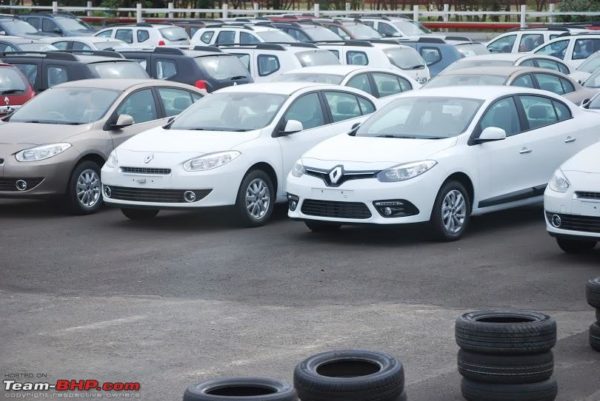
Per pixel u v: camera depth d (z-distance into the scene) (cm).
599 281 1466
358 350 1173
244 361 1452
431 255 2166
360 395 1095
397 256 2156
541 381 1245
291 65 4528
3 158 2616
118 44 5716
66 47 5600
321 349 1505
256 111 2589
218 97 2672
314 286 1902
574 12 7850
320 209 2278
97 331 1608
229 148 2448
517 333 1230
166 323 1653
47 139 2653
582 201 2033
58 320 1677
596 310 1476
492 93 2461
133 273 2016
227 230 2464
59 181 2631
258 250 2228
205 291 1867
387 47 4909
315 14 8388
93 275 2000
